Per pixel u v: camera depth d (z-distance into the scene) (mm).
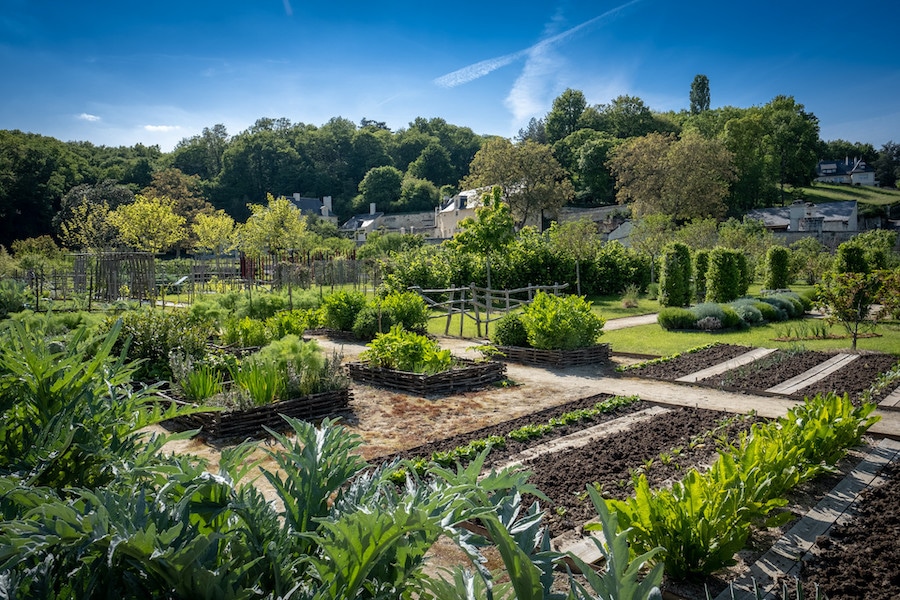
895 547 4027
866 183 105062
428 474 5809
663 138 58688
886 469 5750
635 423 7641
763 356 12391
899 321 17625
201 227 43719
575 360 12102
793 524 4555
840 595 3521
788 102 86312
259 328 13555
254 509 1918
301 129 122625
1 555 1403
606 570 1488
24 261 35438
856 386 9320
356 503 2021
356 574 1633
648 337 15867
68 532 1480
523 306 13680
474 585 1827
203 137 115312
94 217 46125
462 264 24656
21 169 71250
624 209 69188
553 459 6160
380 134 122312
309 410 8125
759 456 4574
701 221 40094
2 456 2176
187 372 8414
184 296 31516
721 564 3709
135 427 2432
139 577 1650
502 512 1931
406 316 16031
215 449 6945
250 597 1703
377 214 96375
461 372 10055
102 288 27125
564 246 27531
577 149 85312
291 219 35312
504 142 61375
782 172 82625
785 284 25844
